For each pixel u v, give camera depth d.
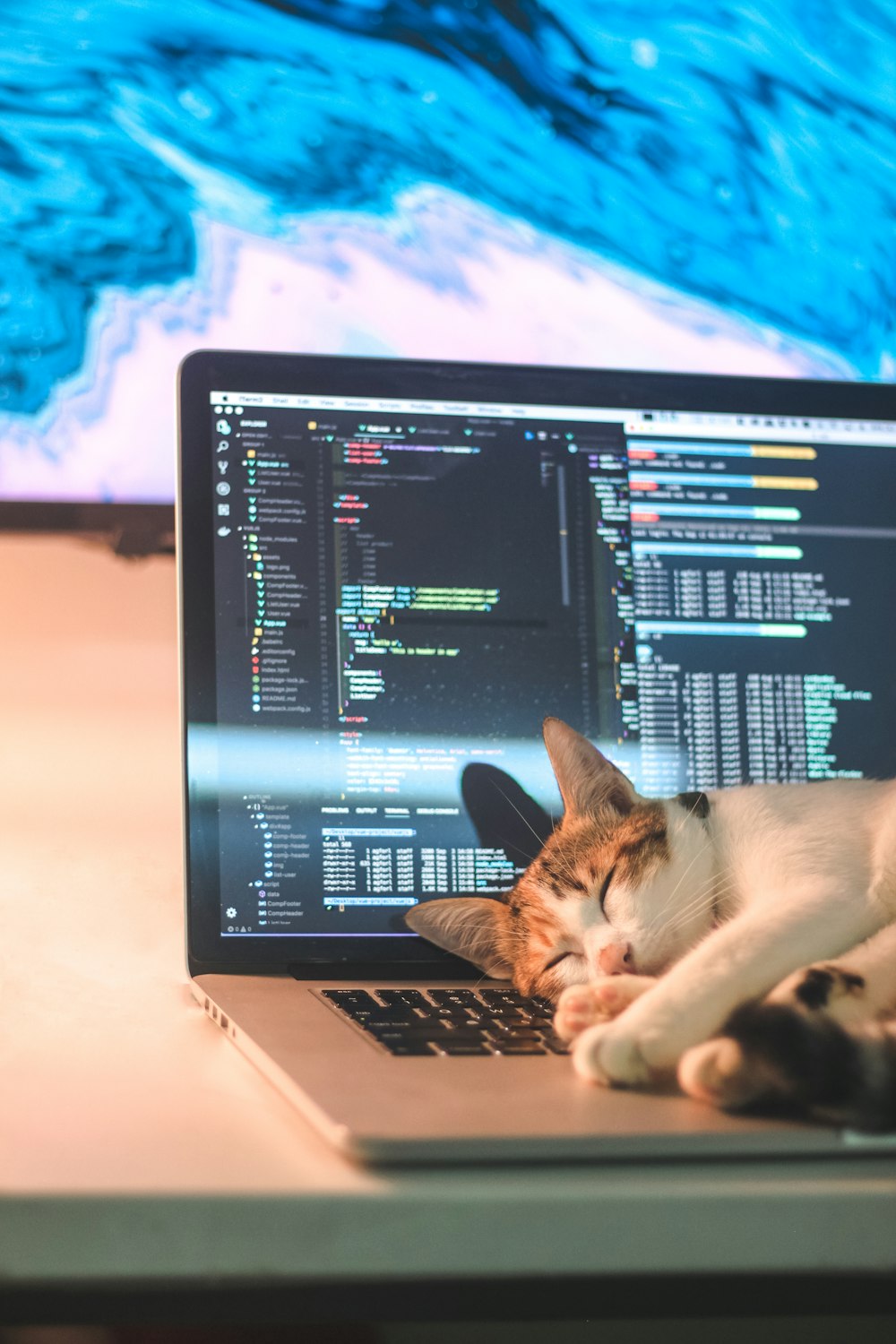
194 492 0.97
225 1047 0.73
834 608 1.05
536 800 1.00
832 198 1.39
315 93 1.32
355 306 1.32
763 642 1.03
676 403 1.06
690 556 1.04
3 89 1.26
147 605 1.31
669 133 1.38
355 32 1.33
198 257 1.29
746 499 1.05
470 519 1.01
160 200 1.29
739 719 1.02
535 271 1.36
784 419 1.07
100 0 1.28
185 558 0.96
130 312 1.28
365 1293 0.47
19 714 1.26
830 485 1.07
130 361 1.28
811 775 1.02
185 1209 0.46
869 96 1.39
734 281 1.39
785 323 1.39
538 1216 0.47
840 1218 0.49
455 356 1.34
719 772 1.01
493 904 0.97
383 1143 0.48
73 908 1.07
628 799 1.00
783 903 0.77
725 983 0.65
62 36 1.27
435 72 1.34
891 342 1.40
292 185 1.32
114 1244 0.45
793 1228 0.48
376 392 1.02
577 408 1.05
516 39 1.36
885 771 1.03
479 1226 0.47
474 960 0.96
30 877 1.12
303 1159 0.50
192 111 1.30
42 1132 0.54
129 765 1.26
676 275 1.38
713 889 0.95
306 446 0.99
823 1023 0.54
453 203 1.34
